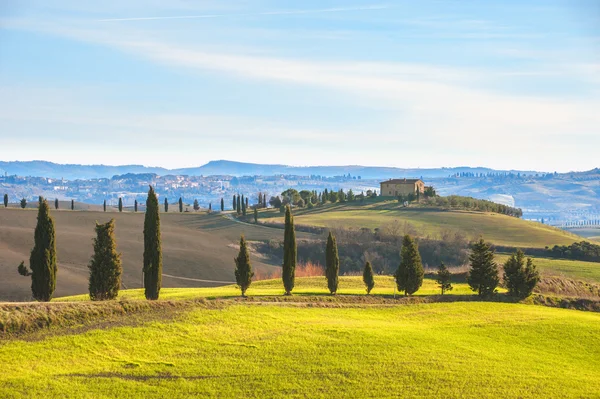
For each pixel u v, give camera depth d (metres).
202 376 35.34
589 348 44.34
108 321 42.56
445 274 68.69
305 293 63.94
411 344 42.69
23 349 36.34
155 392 32.94
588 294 77.62
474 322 50.75
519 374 37.78
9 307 40.56
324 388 34.47
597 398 34.38
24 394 31.30
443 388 34.97
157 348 38.91
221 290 69.38
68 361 35.75
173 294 61.88
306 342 41.78
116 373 34.94
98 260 50.91
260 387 34.25
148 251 54.59
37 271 50.41
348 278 83.25
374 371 37.09
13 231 127.25
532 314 54.56
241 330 43.81
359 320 50.50
